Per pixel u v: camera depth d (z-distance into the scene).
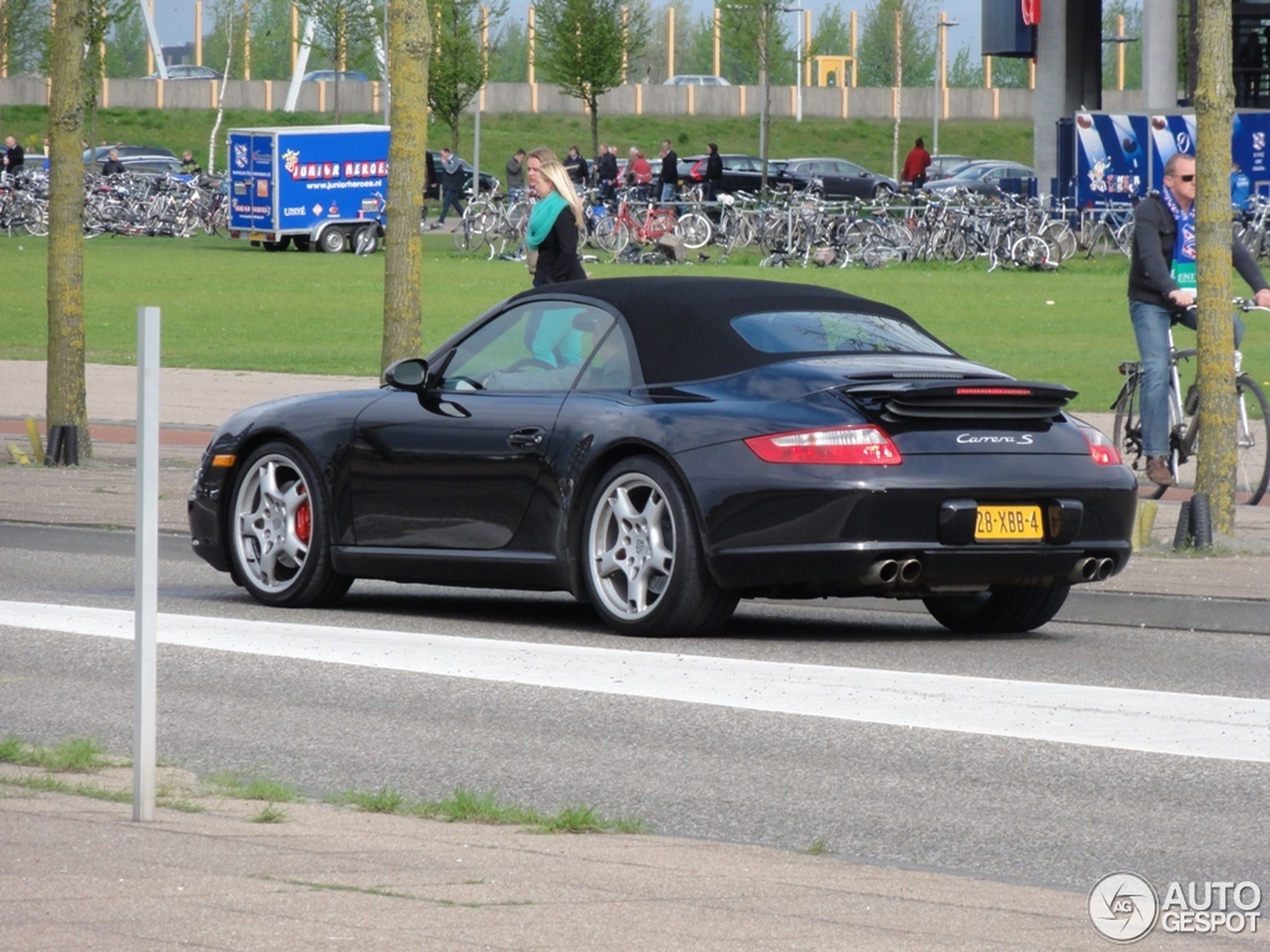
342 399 24.73
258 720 18.11
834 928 10.90
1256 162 113.62
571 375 23.09
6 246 115.19
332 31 187.12
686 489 21.45
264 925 10.49
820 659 21.22
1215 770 16.14
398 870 11.92
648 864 12.45
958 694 19.19
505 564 22.86
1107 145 115.12
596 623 23.84
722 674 20.12
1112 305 80.44
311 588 24.67
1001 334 68.31
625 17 173.00
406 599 26.23
